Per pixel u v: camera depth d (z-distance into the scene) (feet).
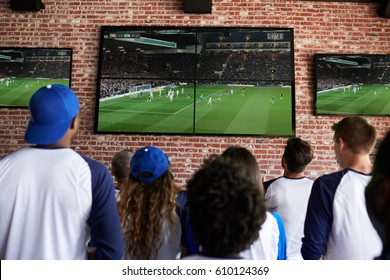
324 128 15.20
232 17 15.84
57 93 4.52
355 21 15.83
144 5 16.07
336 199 5.18
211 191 3.01
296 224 7.25
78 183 4.25
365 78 15.29
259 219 3.14
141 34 15.72
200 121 15.21
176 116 15.28
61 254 4.16
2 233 4.20
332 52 15.64
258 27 15.62
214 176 3.12
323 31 15.76
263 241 4.75
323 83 15.30
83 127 15.39
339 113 15.12
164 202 5.43
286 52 15.48
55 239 4.17
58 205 4.19
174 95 15.40
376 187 2.43
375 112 15.10
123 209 5.52
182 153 15.11
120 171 7.40
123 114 15.30
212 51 15.57
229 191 3.02
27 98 15.71
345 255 5.08
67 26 16.06
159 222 5.36
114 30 15.80
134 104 15.38
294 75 15.43
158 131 15.19
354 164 5.48
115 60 15.64
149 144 15.23
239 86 15.34
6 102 15.67
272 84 15.31
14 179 4.22
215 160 3.35
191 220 3.15
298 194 7.36
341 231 5.12
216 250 3.02
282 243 5.18
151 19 15.97
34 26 16.08
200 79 15.42
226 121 15.19
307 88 15.47
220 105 15.29
